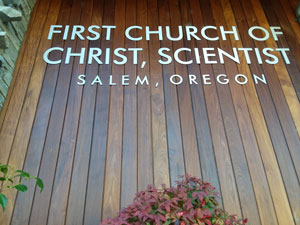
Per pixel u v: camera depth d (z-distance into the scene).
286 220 2.13
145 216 1.54
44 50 2.96
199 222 1.57
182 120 2.58
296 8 3.35
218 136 2.49
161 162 2.36
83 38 3.07
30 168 2.29
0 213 2.10
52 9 3.31
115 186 2.24
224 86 2.79
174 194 1.67
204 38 3.12
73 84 2.75
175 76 2.83
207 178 2.29
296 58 3.00
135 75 2.83
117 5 3.38
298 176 2.31
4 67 2.62
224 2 3.44
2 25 2.70
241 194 2.22
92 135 2.48
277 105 2.68
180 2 3.42
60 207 2.15
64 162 2.33
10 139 2.42
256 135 2.51
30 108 2.59
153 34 3.14
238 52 3.02
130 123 2.55
